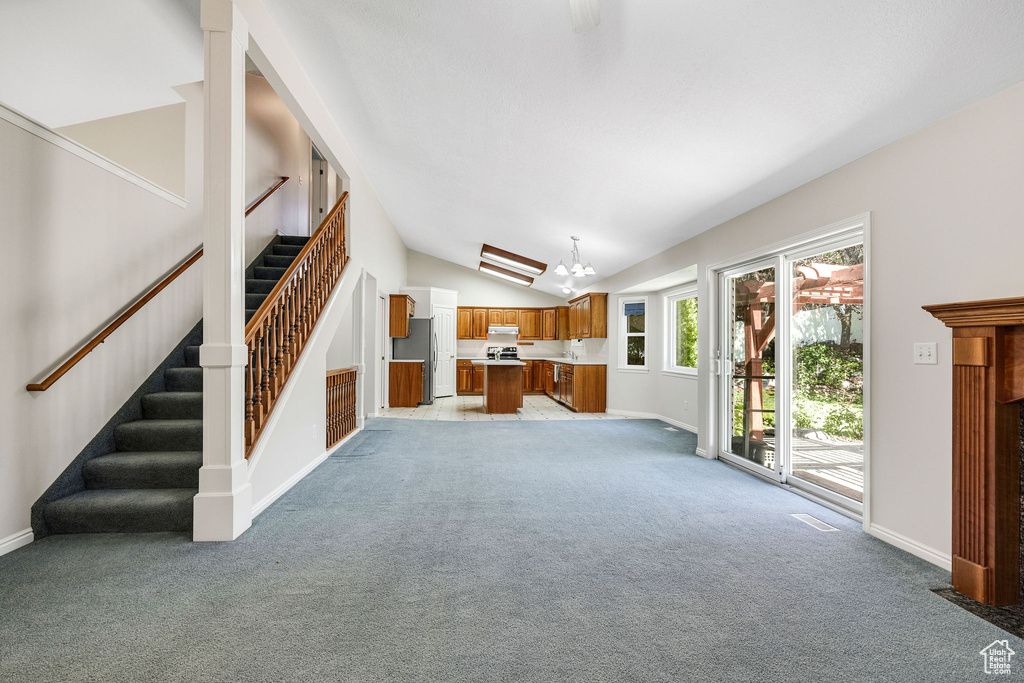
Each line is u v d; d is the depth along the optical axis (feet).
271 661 5.03
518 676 4.80
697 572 7.19
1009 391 6.19
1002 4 5.32
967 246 6.95
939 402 7.41
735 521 9.39
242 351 8.66
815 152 9.07
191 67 11.30
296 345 12.48
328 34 10.29
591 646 5.32
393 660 5.05
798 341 11.81
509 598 6.39
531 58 9.01
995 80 6.32
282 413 11.07
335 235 15.53
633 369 24.86
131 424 10.19
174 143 12.80
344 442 17.13
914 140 7.79
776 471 12.09
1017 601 6.31
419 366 27.73
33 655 5.09
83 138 11.82
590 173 13.16
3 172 7.55
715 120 9.08
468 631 5.60
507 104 10.95
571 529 8.93
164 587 6.63
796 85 7.54
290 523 9.16
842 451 10.60
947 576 7.08
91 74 10.38
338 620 5.83
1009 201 6.39
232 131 8.28
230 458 8.33
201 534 8.23
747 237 12.69
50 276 8.50
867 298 8.74
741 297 13.92
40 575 6.94
